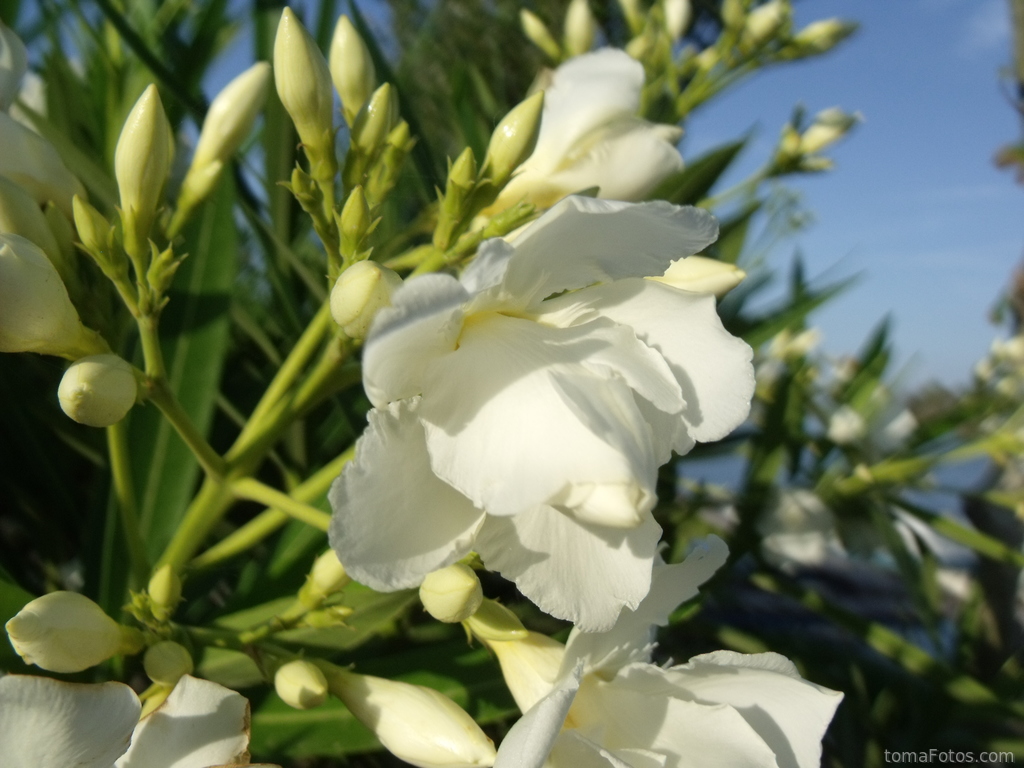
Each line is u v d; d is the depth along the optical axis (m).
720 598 0.25
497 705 0.14
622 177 0.16
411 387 0.09
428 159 0.21
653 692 0.12
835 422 0.28
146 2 0.25
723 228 0.24
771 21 0.23
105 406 0.11
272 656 0.13
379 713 0.12
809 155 0.24
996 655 0.27
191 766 0.11
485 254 0.08
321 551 0.16
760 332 0.22
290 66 0.12
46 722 0.10
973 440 0.28
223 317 0.17
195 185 0.15
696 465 0.28
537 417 0.09
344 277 0.10
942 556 0.30
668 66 0.25
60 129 0.21
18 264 0.11
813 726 0.12
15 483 0.19
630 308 0.11
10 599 0.12
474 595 0.10
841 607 0.24
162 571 0.12
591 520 0.09
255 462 0.13
